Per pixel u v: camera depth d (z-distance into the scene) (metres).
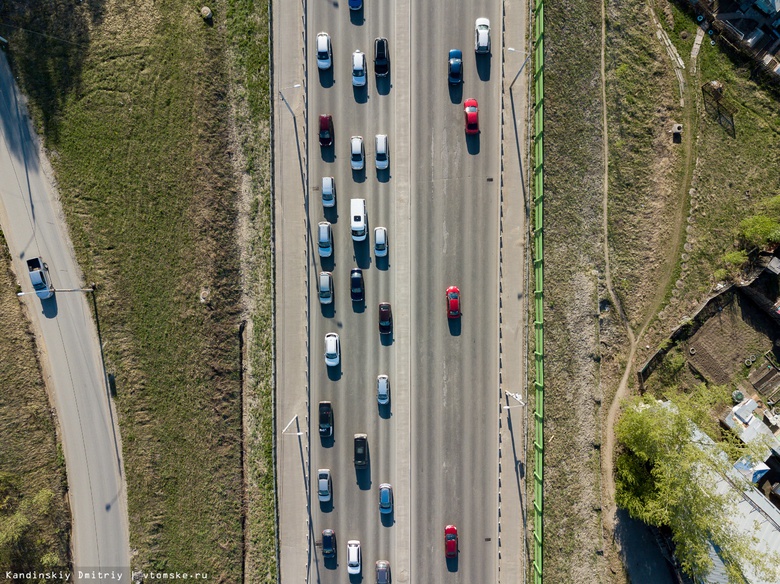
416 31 48.56
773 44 51.34
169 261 48.81
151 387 48.94
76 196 48.94
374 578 49.12
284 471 48.88
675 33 51.53
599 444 49.50
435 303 49.06
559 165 49.28
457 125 48.88
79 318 48.78
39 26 49.19
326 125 48.09
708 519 44.28
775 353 51.34
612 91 50.41
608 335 50.50
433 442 49.03
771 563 47.34
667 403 47.72
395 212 48.97
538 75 47.59
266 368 48.97
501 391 49.00
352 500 49.06
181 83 48.81
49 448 48.62
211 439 49.00
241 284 49.25
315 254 49.00
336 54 48.75
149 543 48.81
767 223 48.78
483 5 48.53
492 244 49.00
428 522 49.06
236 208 49.22
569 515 49.12
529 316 48.72
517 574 49.16
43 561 46.91
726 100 51.72
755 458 46.88
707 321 51.34
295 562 48.97
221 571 49.06
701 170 51.50
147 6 49.28
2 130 49.00
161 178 48.84
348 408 49.06
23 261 48.94
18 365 48.50
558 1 49.12
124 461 48.94
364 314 49.09
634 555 49.88
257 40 48.97
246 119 49.12
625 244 50.62
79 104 49.03
